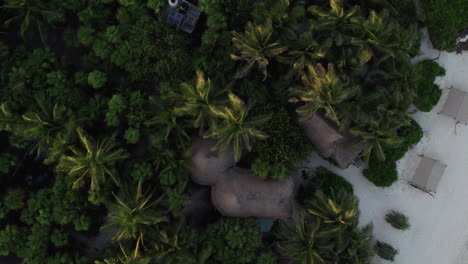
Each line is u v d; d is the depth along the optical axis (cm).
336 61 1673
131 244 1611
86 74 1689
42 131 1532
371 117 1664
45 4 1650
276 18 1573
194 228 1794
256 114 1750
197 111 1545
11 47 1772
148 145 1714
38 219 1623
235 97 1477
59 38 1825
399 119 1692
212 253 1686
